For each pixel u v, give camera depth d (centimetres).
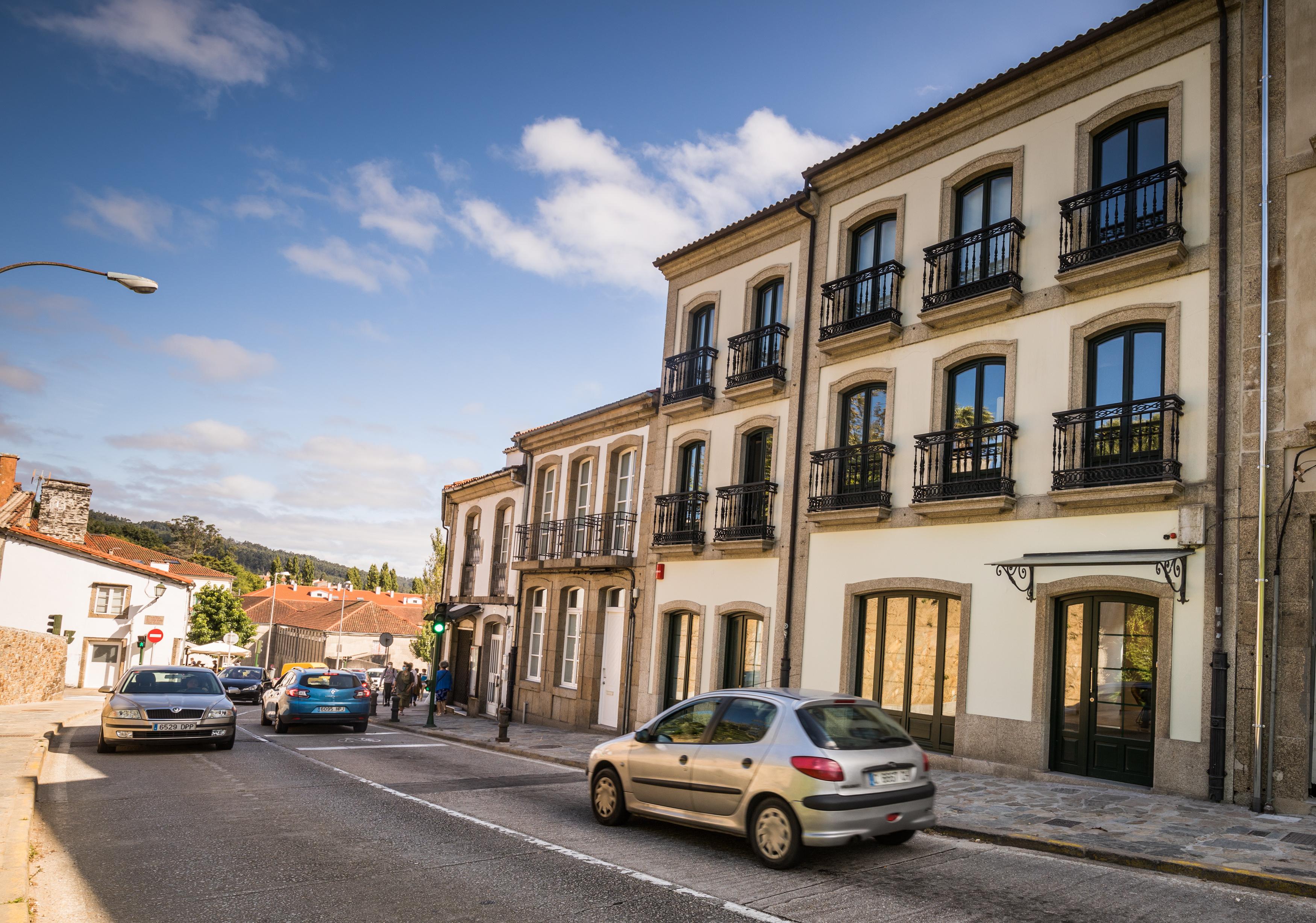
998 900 648
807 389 1691
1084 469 1193
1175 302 1154
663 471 2050
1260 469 1044
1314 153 1059
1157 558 1095
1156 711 1098
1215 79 1159
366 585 14412
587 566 2145
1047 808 986
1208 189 1145
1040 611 1234
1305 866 728
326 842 808
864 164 1639
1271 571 1025
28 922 529
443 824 900
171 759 1378
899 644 1448
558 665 2341
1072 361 1257
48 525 4641
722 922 587
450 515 3253
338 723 1967
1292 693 990
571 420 2409
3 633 2553
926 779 788
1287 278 1062
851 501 1538
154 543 12538
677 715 882
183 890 646
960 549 1355
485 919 590
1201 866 724
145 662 4256
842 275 1669
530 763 1469
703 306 2044
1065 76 1325
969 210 1476
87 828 853
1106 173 1288
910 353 1498
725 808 784
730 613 1773
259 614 9888
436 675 2406
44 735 1546
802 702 781
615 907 618
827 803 706
